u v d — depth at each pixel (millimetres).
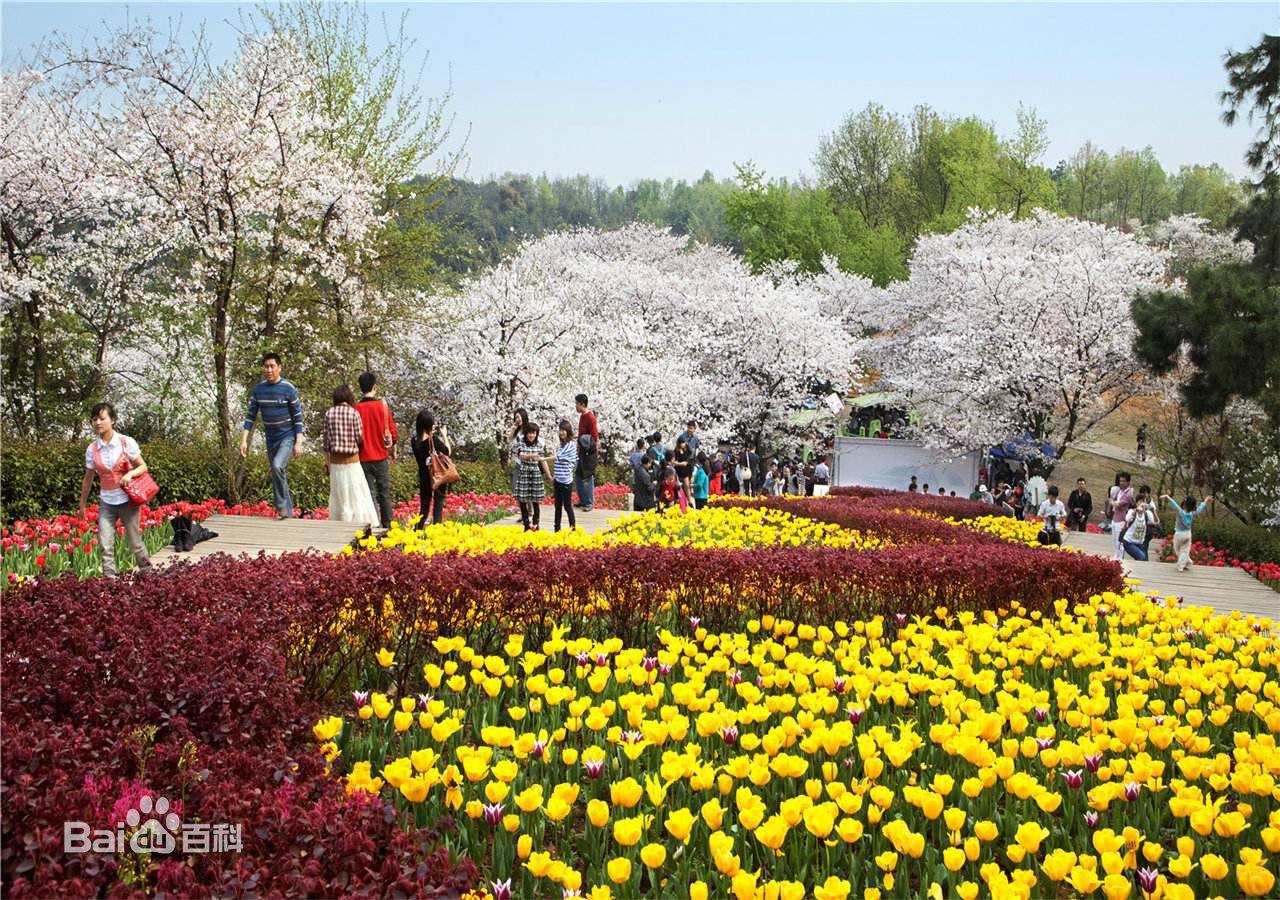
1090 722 5016
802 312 39062
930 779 4695
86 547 9953
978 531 16266
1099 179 88750
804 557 8562
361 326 22062
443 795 4324
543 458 14547
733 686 5715
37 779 3273
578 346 33281
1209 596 13695
